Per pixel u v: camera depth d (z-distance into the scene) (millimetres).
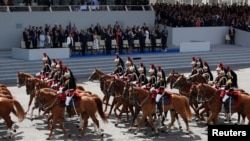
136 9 50625
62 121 21078
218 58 46375
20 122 22625
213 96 21766
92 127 22750
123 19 49438
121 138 20766
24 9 44188
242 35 53188
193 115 25359
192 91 22922
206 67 26266
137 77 24328
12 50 40062
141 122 21328
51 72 25203
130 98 21266
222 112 26000
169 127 21766
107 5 48750
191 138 20891
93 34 43281
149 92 21188
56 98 20547
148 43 46000
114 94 23438
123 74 26375
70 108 20641
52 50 39625
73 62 39375
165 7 53812
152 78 22562
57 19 45625
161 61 42938
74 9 46812
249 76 40375
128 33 44531
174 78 25406
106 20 48375
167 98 21156
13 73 36375
